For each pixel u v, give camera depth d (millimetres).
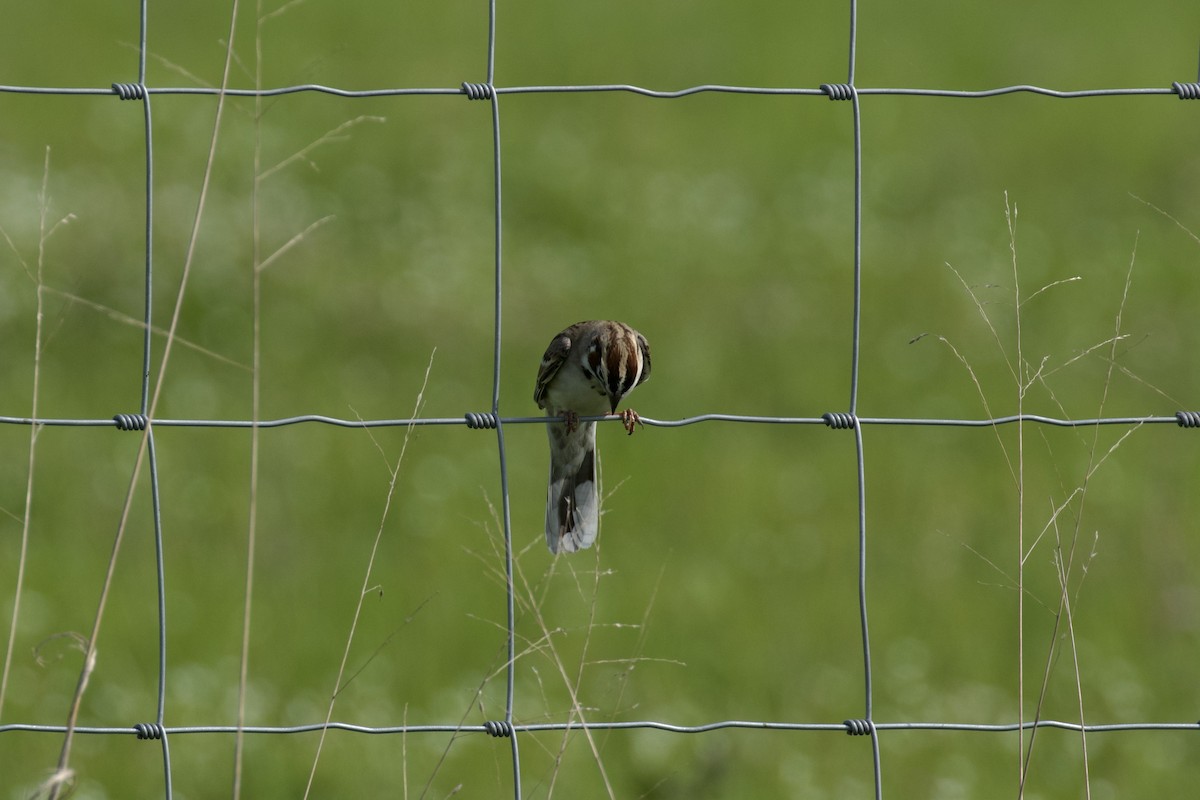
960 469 45031
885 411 49406
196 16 92250
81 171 65688
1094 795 30500
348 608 35969
